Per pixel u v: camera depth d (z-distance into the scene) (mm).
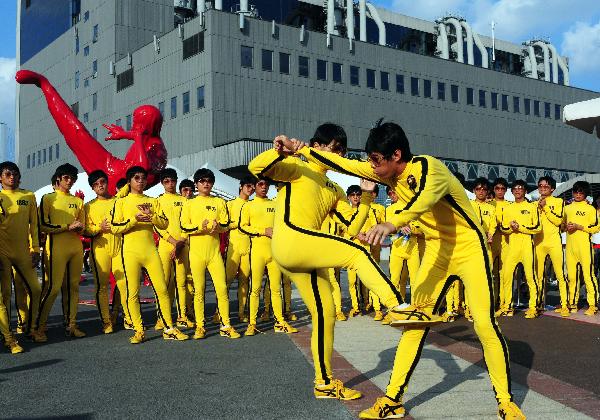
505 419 3561
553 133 51156
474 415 3709
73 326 6922
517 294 9641
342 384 4180
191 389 4391
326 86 39438
